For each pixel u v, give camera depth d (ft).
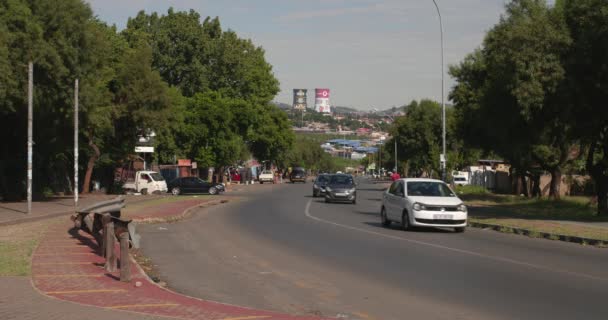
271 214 98.17
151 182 172.86
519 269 43.80
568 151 135.23
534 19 88.94
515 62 86.89
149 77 164.86
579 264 46.39
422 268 44.24
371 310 30.81
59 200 125.08
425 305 31.96
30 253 47.24
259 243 59.21
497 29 100.89
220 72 259.39
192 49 251.60
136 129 171.83
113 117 158.81
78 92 113.29
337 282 38.65
